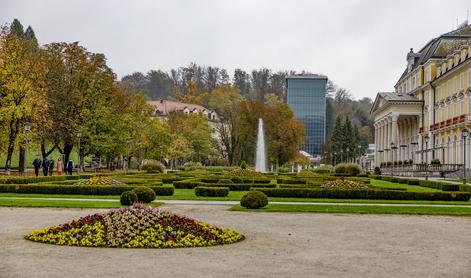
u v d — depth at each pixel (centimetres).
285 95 19338
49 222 2098
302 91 19250
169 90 18112
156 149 8812
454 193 3325
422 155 8506
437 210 2755
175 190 3966
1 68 5116
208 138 10369
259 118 9969
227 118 10450
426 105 9350
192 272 1226
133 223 1662
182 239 1588
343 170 7044
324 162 17475
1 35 5325
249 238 1752
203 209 2667
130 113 7725
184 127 10219
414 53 10531
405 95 10181
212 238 1639
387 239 1775
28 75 5375
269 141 9994
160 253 1453
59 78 6094
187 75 18338
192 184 4147
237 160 10081
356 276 1212
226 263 1334
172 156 9781
